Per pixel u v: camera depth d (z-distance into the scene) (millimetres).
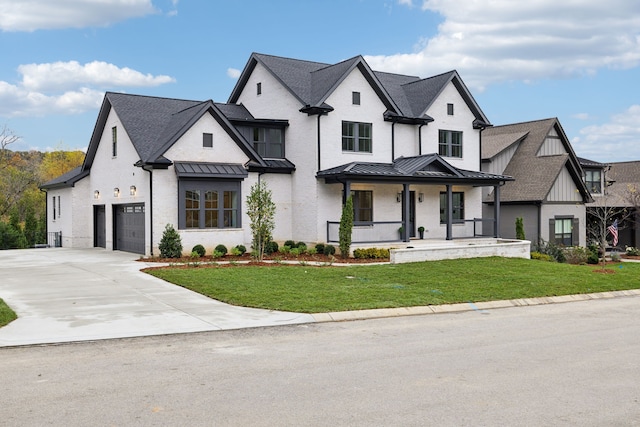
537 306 15008
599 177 38719
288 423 6070
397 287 15953
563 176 33156
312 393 7102
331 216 26266
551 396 7109
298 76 28516
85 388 7234
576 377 7992
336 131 26312
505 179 28953
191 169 23750
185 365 8398
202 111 24297
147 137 25047
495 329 11531
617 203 36812
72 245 30734
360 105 27062
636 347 9977
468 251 23734
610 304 15570
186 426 5961
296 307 12945
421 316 13023
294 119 27125
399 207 28188
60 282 16656
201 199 24281
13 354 9008
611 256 32188
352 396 7000
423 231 28656
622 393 7273
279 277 17328
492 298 15289
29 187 57875
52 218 34719
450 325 11930
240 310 12758
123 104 26781
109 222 28375
